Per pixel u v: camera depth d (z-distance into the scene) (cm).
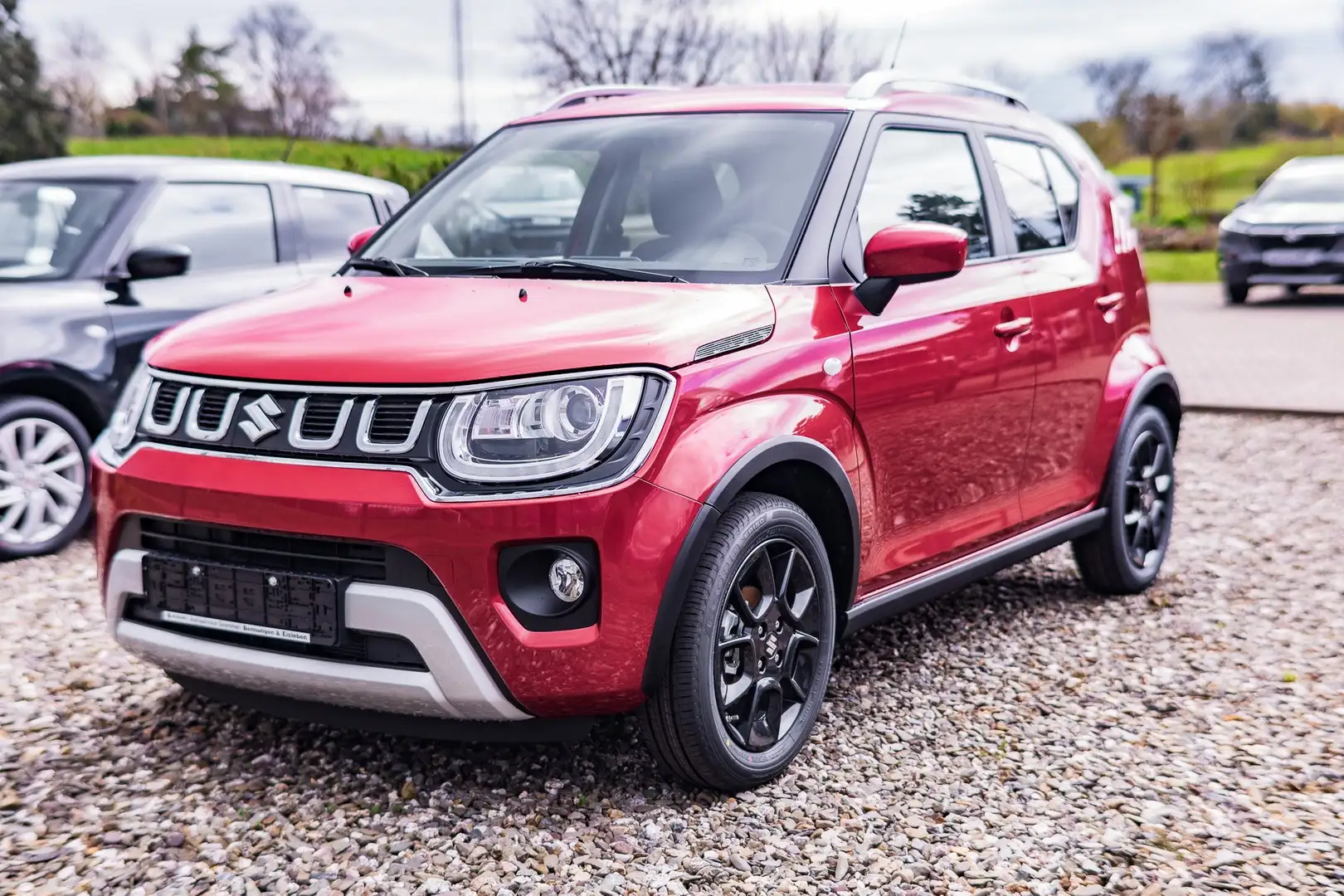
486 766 344
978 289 411
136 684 403
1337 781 346
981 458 411
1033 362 431
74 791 326
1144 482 518
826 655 350
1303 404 991
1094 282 481
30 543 560
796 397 331
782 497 338
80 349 570
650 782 336
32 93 2983
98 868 288
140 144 2795
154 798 323
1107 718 388
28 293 567
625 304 322
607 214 390
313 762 346
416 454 288
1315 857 302
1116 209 521
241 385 307
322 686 300
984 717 387
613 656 293
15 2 2975
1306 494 717
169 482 308
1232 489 730
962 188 426
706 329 315
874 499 363
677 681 306
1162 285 2219
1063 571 559
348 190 719
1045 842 307
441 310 323
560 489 287
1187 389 1073
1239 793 337
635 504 291
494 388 289
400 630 288
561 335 301
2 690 395
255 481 297
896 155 401
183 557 314
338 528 289
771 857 298
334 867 291
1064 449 463
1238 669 434
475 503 284
